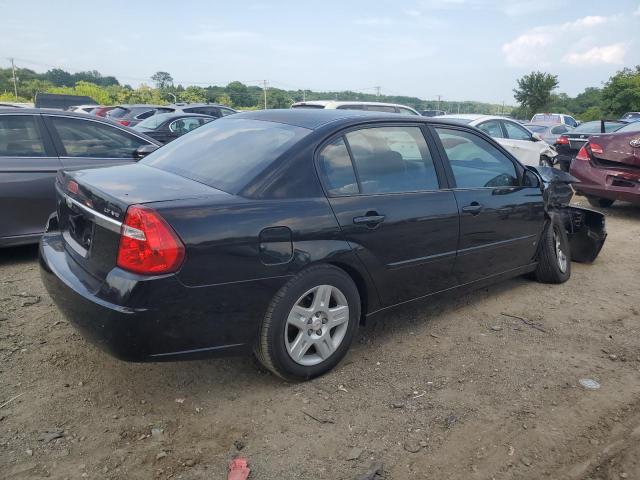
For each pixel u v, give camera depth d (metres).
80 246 3.06
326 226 3.14
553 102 51.97
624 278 5.55
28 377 3.18
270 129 3.56
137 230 2.60
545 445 2.78
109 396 3.04
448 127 4.17
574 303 4.78
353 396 3.15
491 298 4.83
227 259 2.77
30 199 5.13
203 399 3.06
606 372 3.56
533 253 4.92
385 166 3.62
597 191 8.29
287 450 2.66
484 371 3.50
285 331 3.05
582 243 5.85
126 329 2.61
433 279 3.92
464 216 3.99
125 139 5.90
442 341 3.93
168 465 2.52
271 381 3.27
